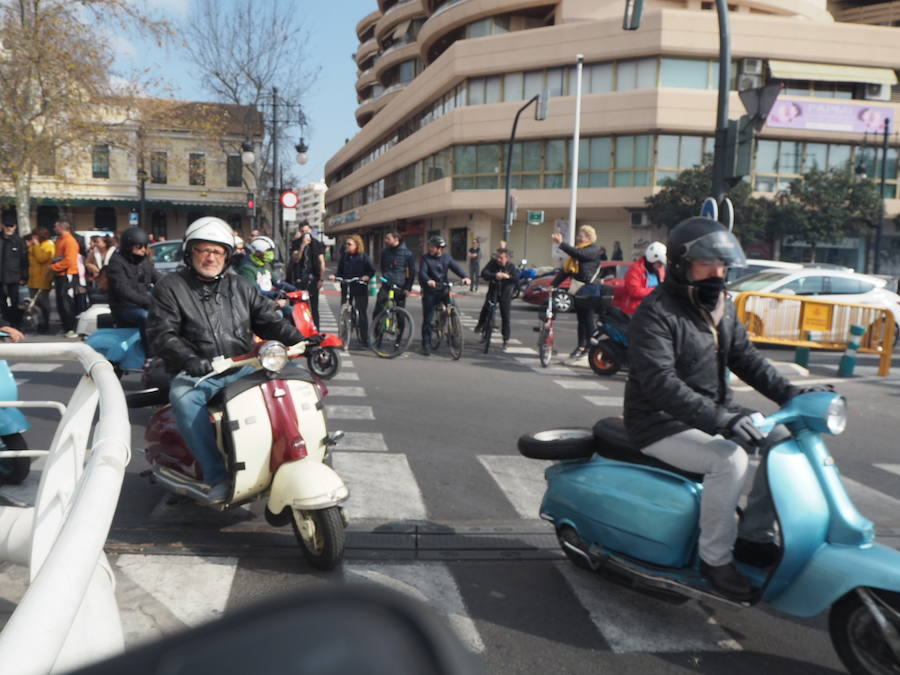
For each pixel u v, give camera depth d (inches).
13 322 539.2
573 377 403.2
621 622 132.5
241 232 1813.5
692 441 126.4
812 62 1390.3
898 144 1417.3
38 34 789.2
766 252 1416.1
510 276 483.5
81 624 81.3
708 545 122.8
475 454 240.5
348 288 475.5
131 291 308.2
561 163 1459.2
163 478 170.2
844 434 292.4
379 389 344.2
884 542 177.9
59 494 107.1
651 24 1338.6
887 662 109.0
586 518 143.4
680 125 1348.4
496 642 123.9
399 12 2369.6
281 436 153.1
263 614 17.9
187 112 1206.9
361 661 16.4
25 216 900.6
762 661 120.6
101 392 93.1
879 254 1489.9
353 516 181.0
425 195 1724.9
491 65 1492.4
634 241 1443.2
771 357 516.1
